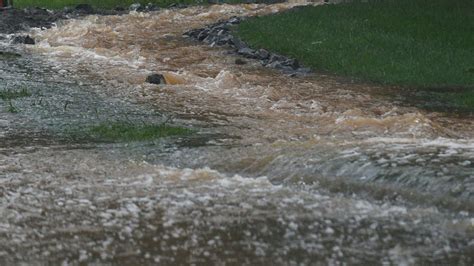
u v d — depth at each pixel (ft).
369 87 136.05
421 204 61.21
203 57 168.55
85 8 264.31
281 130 96.12
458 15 196.34
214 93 126.52
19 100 112.68
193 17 241.14
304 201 62.13
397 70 150.30
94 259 50.72
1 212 59.82
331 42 174.50
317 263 49.39
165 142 86.17
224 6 266.98
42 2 295.69
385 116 108.58
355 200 62.75
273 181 69.56
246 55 169.07
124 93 122.83
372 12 206.59
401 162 68.80
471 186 61.41
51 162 76.13
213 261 50.06
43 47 177.99
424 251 51.24
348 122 100.53
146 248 52.49
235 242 53.21
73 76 138.51
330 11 212.84
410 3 215.51
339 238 53.72
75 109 107.65
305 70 154.30
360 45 171.32
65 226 56.85
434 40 175.94
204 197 63.36
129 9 273.54
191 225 56.59
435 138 88.94
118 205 61.52
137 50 175.63
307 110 112.78
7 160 76.89
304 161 72.28
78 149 82.43
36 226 56.90
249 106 115.14
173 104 114.73
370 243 52.70
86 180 69.15
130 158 78.07
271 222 56.90
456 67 152.35
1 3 263.90
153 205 61.36
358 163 69.67
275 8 259.19
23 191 65.67
